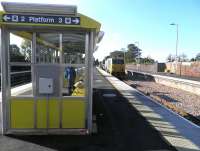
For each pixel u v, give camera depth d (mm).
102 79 37812
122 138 8688
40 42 9438
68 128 9070
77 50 9109
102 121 10945
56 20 8398
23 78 8984
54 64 8891
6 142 8125
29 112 8945
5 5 8180
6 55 8688
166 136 8992
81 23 8477
